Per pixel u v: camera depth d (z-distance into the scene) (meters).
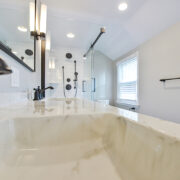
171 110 1.72
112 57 3.32
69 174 0.34
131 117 0.41
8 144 0.38
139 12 1.76
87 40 2.66
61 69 2.87
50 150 0.43
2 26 0.70
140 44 2.35
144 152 0.31
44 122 0.44
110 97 3.37
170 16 1.60
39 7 1.46
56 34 2.39
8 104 0.71
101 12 1.77
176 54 1.65
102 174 0.34
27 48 1.15
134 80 2.60
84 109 0.60
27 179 0.32
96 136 0.50
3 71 0.26
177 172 0.22
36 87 1.57
